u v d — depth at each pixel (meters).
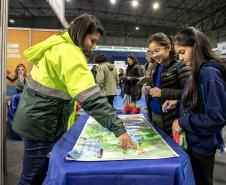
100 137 1.24
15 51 4.62
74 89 1.01
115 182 0.84
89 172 0.82
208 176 1.25
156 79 1.71
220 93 1.09
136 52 11.50
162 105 1.55
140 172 0.84
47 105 1.19
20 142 3.43
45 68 1.15
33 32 4.71
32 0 13.22
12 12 15.58
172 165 0.86
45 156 1.29
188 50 1.21
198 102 1.17
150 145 1.10
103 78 4.84
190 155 1.26
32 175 1.32
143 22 17.41
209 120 1.10
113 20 17.23
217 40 14.41
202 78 1.14
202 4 12.57
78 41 1.12
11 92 4.56
